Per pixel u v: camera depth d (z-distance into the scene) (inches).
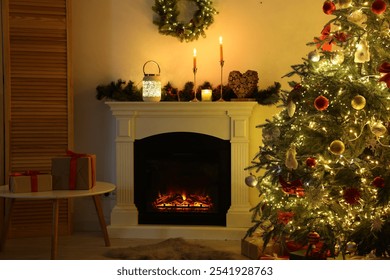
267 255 161.8
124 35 205.8
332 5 144.6
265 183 158.4
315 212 143.3
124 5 205.5
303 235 141.9
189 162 198.4
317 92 140.9
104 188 171.6
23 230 194.5
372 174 135.0
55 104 195.8
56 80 195.5
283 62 203.3
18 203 193.8
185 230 193.9
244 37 204.2
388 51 139.6
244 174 193.8
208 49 205.2
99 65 206.2
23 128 193.2
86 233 202.2
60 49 195.2
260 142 202.8
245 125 192.5
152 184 200.4
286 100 156.1
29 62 192.7
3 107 192.2
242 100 191.3
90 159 171.3
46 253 173.0
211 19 201.8
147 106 193.6
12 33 191.0
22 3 191.0
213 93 198.5
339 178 135.3
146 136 196.2
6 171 191.8
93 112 207.2
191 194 199.9
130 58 206.1
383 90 137.8
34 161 194.5
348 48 146.6
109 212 207.9
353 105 129.4
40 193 161.3
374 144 132.8
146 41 205.8
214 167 197.8
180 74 206.1
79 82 206.5
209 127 194.5
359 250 135.6
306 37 202.5
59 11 194.4
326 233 139.6
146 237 194.9
